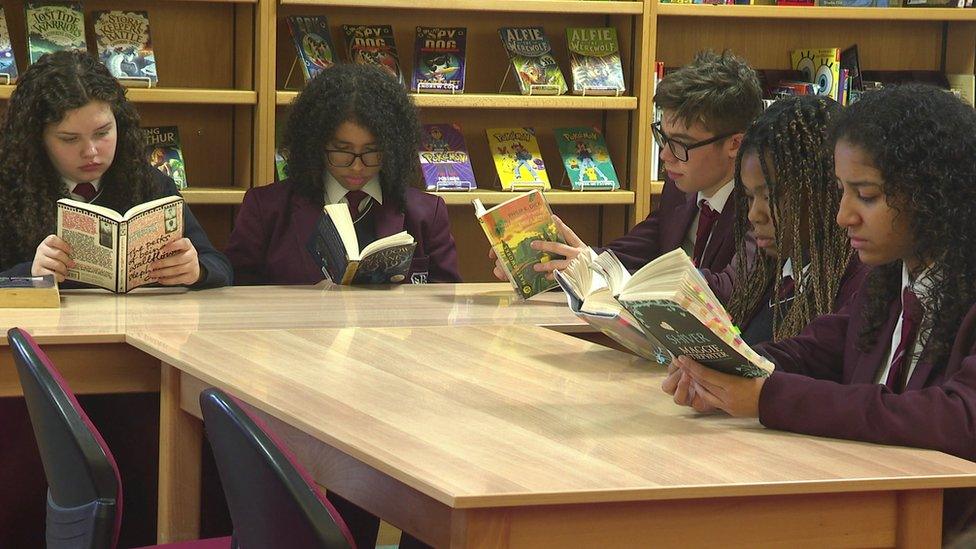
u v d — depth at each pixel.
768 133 2.48
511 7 4.36
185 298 2.97
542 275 3.11
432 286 3.31
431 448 1.70
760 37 4.88
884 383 2.01
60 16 4.07
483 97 4.37
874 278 2.06
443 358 2.33
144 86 4.14
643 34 4.48
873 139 1.87
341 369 2.20
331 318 2.73
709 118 3.05
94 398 3.04
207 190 4.25
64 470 1.95
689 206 3.36
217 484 3.01
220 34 4.46
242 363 2.23
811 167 2.45
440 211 3.66
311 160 3.50
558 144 4.60
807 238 2.50
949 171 1.86
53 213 3.19
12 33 4.20
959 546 0.78
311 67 4.27
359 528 3.09
